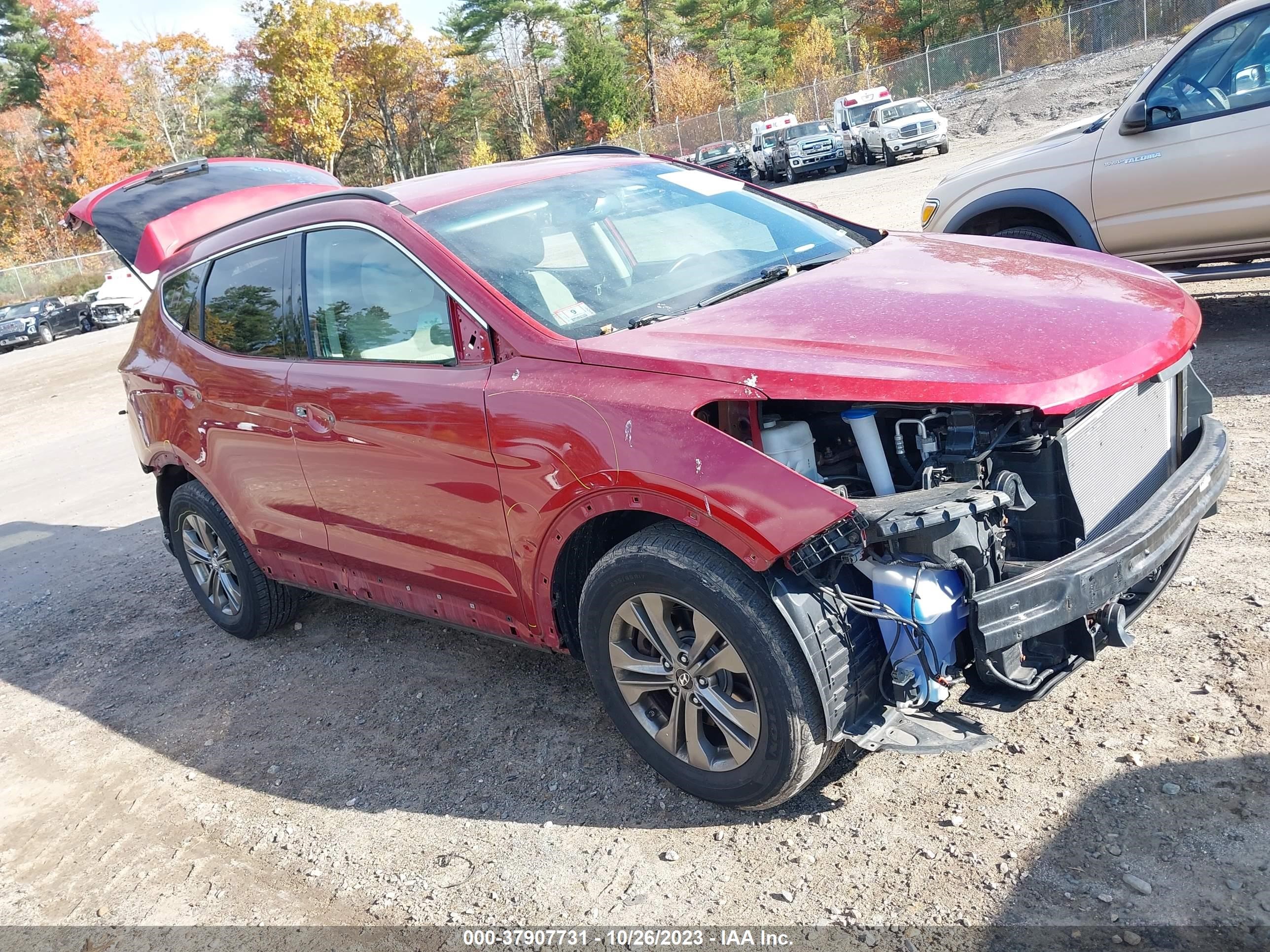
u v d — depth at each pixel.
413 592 3.76
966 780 2.88
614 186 3.97
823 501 2.42
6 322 29.53
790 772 2.68
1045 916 2.35
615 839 2.96
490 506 3.17
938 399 2.45
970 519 2.49
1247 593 3.50
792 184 31.52
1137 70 32.62
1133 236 6.15
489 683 4.09
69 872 3.38
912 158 29.38
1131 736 2.90
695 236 3.78
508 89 86.38
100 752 4.19
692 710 2.89
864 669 2.63
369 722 3.97
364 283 3.60
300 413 3.79
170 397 4.60
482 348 3.17
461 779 3.45
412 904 2.86
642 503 2.73
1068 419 2.65
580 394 2.86
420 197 3.68
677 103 68.00
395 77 75.38
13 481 10.08
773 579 2.55
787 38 74.12
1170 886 2.36
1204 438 3.20
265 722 4.16
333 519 3.90
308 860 3.17
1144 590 2.97
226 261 4.36
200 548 5.04
